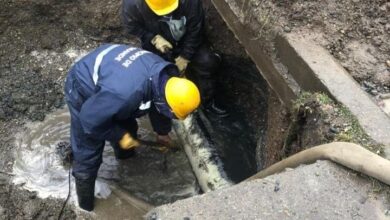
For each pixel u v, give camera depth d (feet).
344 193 7.26
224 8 12.36
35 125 13.35
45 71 14.43
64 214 11.50
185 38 12.62
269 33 10.62
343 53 10.13
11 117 13.44
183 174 12.71
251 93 12.91
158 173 12.68
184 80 9.61
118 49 10.12
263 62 11.03
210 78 13.42
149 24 12.23
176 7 11.51
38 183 12.14
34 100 13.78
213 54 13.19
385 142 8.02
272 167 8.42
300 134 9.62
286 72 10.28
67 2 14.96
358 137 8.14
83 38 15.24
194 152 12.51
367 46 10.34
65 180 12.25
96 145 10.48
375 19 10.86
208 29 13.56
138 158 12.93
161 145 12.88
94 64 10.07
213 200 7.17
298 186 7.33
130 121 11.10
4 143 12.90
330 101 8.86
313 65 9.44
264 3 10.98
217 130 13.51
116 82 9.43
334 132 8.34
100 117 9.55
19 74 14.29
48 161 12.60
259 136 12.71
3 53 14.58
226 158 12.98
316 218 6.99
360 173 7.43
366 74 9.82
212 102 13.97
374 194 7.24
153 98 9.60
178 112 9.46
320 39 10.23
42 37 14.99
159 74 9.42
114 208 11.78
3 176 12.21
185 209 7.06
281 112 10.49
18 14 14.78
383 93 9.55
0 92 13.82
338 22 10.67
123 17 12.41
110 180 12.42
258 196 7.22
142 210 11.80
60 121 13.48
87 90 10.16
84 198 11.29
